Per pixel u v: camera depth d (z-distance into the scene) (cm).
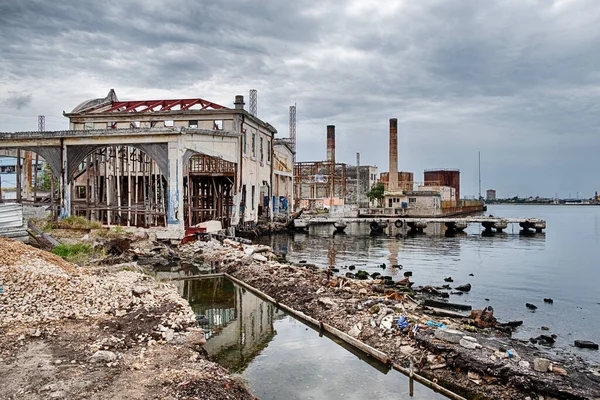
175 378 768
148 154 2753
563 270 2509
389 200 8150
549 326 1400
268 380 946
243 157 3650
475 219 5353
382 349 1078
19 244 1473
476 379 905
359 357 1083
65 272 1342
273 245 3659
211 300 1653
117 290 1295
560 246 3803
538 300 1764
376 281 1945
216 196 3359
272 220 4550
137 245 2477
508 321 1441
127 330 1017
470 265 2672
